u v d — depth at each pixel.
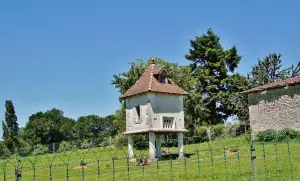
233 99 63.12
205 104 61.47
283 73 61.28
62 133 100.56
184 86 52.31
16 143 80.38
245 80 62.75
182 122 30.59
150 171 19.48
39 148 57.53
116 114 60.38
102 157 32.12
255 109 40.47
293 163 18.20
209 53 67.19
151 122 28.61
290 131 33.72
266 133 34.59
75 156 36.34
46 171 24.50
